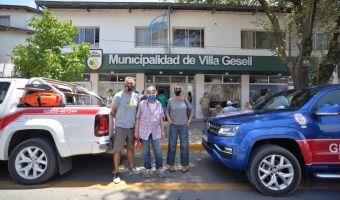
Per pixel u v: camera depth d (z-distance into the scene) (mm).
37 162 4520
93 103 8625
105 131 4664
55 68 8250
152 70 13719
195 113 15211
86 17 14695
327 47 9250
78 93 6020
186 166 5371
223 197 4105
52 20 8695
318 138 4227
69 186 4492
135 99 4988
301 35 9297
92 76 14906
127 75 14984
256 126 4289
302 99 4703
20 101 4676
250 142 4230
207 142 5309
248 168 4324
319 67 8922
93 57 13109
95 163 5957
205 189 4441
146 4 14109
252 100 15352
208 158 6539
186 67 13336
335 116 4305
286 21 11664
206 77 15328
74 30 9125
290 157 4203
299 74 8633
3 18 18656
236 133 4344
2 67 11000
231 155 4324
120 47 14695
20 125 4461
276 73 14625
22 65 8141
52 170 4512
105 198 4004
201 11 14836
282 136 4199
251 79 15500
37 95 4602
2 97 4684
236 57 13508
